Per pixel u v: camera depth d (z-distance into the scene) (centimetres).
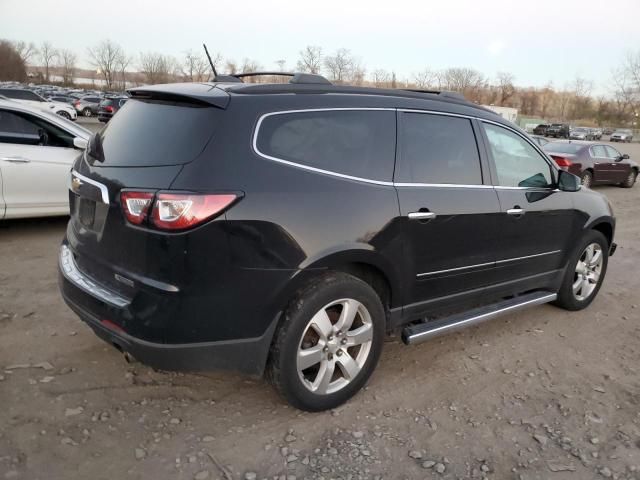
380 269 322
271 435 295
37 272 526
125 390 330
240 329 279
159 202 258
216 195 261
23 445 274
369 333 325
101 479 255
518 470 279
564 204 453
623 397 357
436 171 357
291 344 291
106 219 286
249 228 269
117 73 9344
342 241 297
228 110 277
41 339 388
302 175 290
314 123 304
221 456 276
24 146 643
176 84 322
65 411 305
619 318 504
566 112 9225
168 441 285
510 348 423
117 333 278
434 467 277
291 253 281
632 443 306
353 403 331
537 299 449
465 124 383
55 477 254
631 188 1702
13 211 639
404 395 344
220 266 265
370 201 312
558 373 387
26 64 10488
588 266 509
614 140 6219
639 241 864
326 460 278
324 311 302
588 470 282
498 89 8319
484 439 303
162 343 268
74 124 700
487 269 393
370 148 324
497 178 397
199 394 330
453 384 362
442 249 354
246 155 274
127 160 288
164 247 258
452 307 384
